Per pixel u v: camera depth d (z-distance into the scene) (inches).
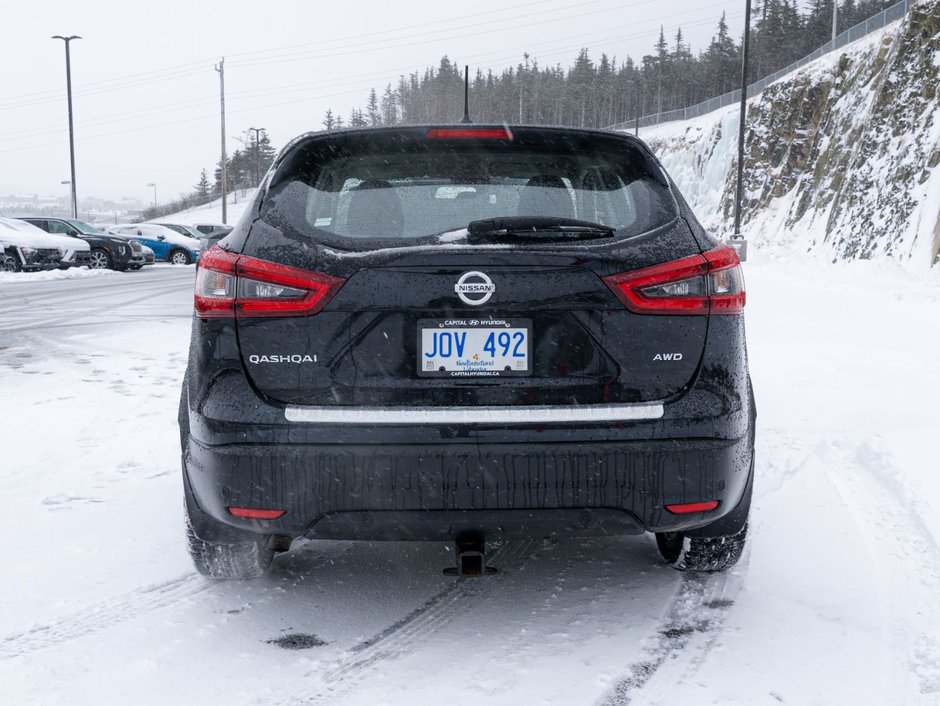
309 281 94.3
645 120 3408.0
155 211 4370.1
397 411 93.2
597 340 95.3
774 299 546.6
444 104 5826.8
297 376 94.5
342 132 107.7
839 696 88.5
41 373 301.9
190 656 98.9
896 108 1019.9
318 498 93.5
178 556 132.1
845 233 1006.4
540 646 100.6
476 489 93.1
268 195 104.4
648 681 91.9
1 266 887.7
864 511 149.6
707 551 118.7
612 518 95.9
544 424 93.5
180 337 400.5
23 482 173.8
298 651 99.9
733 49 4677.7
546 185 105.8
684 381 96.9
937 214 787.4
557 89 5506.9
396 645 101.3
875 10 4055.1
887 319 432.5
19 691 91.0
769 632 103.8
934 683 91.1
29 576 124.0
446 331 94.1
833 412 226.8
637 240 98.7
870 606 111.0
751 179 1691.7
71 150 1765.5
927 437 191.5
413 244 96.5
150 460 190.2
